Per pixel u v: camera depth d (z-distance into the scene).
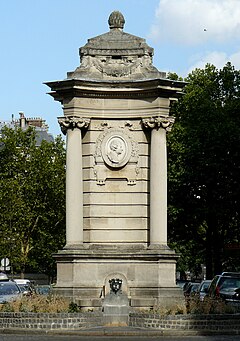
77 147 39.97
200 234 72.50
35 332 33.72
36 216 94.75
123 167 40.41
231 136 65.38
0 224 91.38
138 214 40.16
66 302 36.78
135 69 40.47
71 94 39.94
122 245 40.06
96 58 40.62
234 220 70.06
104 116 40.31
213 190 66.75
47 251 96.75
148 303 38.12
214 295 42.75
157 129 39.97
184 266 113.00
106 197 40.31
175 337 32.47
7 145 95.44
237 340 31.06
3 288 50.69
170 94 40.22
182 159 66.56
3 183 91.12
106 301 36.72
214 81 77.44
